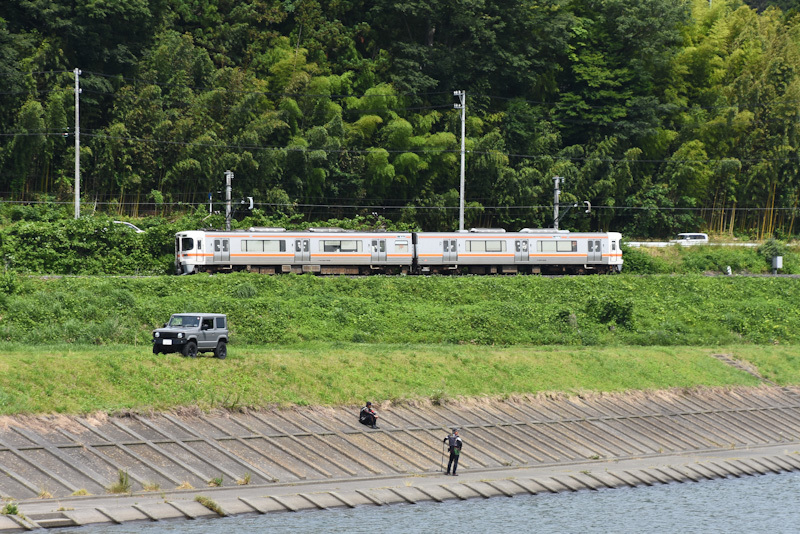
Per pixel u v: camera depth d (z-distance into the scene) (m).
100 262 196.38
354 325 170.75
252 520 92.19
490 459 123.06
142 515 89.06
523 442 130.62
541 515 103.62
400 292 192.75
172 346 124.06
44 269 189.50
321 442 116.31
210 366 123.75
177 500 94.12
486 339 175.00
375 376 137.00
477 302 195.75
